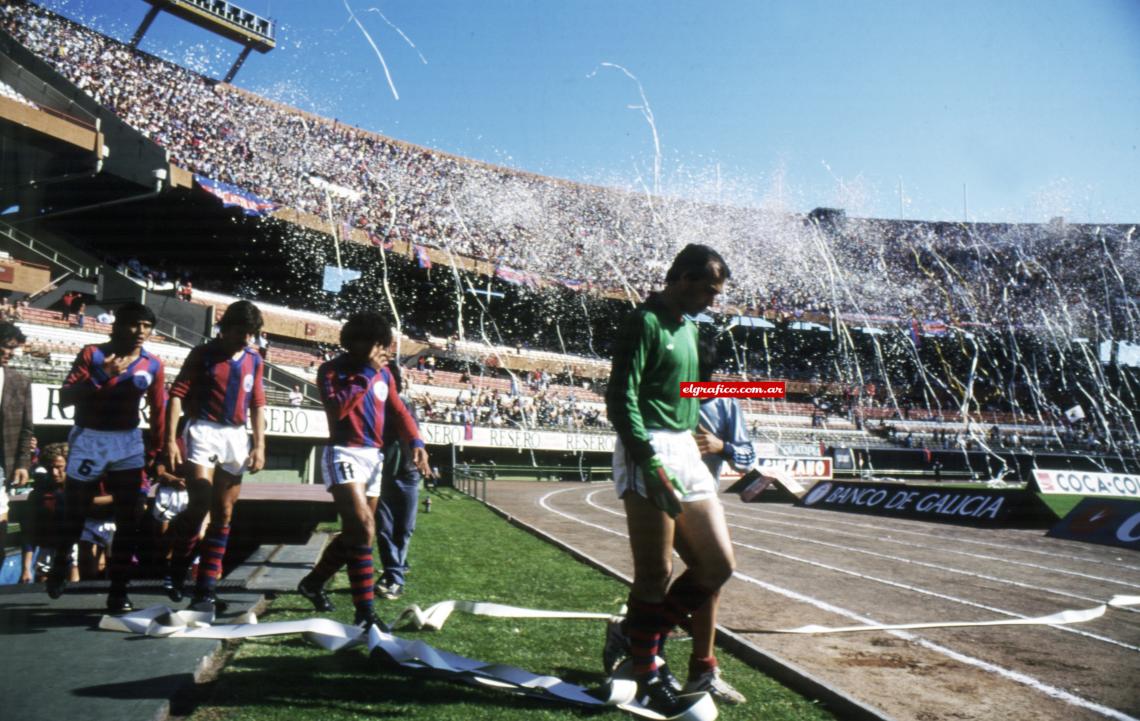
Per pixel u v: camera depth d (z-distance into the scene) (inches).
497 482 986.1
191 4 1124.5
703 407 129.6
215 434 145.6
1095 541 383.6
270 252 1250.6
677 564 271.4
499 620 158.7
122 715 87.0
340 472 136.7
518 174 1657.2
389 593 182.2
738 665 134.0
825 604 205.6
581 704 102.1
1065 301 1923.0
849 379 1882.4
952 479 1364.4
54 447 194.1
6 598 155.6
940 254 1993.1
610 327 1716.3
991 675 138.3
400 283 1462.8
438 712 97.0
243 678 107.3
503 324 1628.9
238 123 1196.5
